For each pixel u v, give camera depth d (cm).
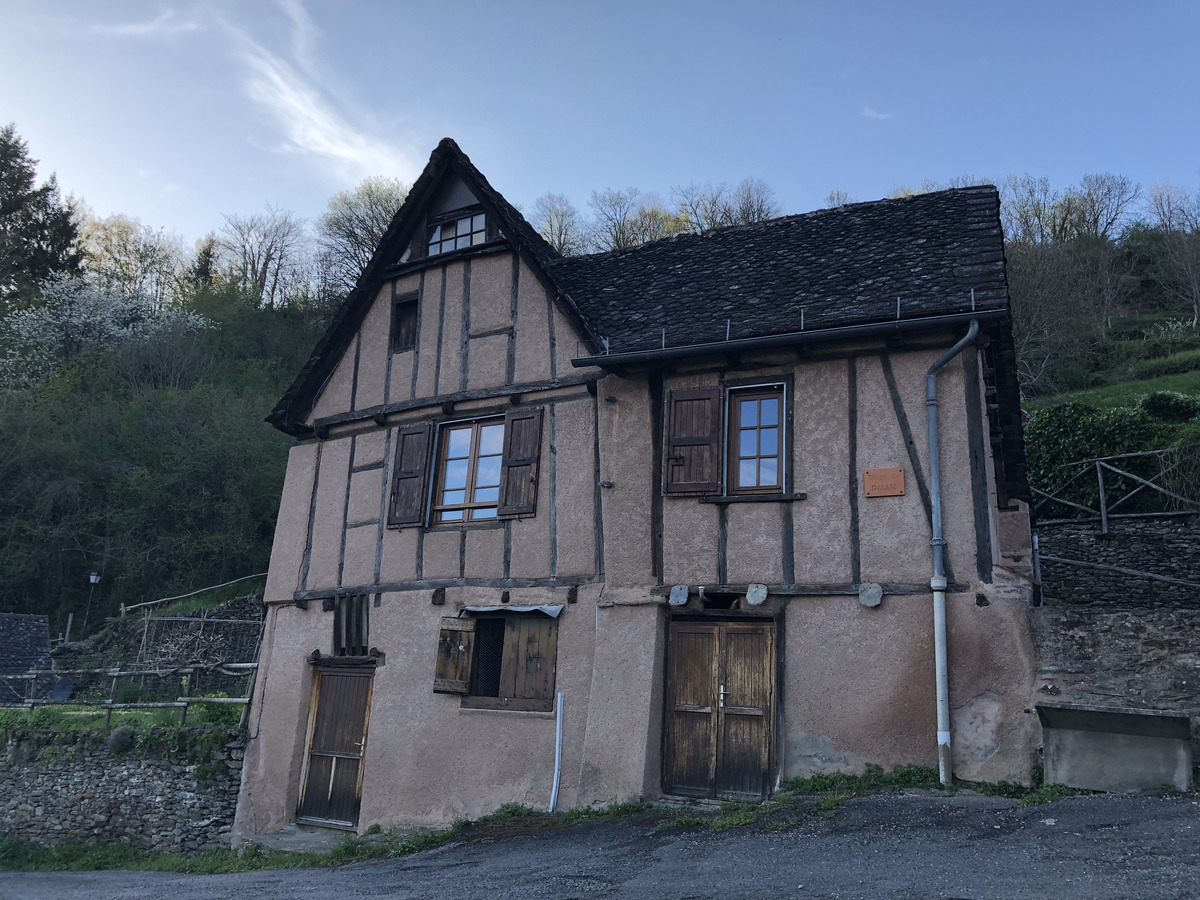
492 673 1013
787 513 882
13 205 4253
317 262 4953
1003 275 868
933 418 838
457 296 1155
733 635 896
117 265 4681
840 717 813
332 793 1077
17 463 2706
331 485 1195
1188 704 698
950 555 810
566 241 4419
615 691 909
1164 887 471
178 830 1145
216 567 2658
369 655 1085
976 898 486
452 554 1064
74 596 2597
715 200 4312
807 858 611
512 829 876
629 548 945
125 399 3212
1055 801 670
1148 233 3841
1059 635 758
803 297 959
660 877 618
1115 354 2970
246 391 3353
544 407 1052
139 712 1423
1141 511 1586
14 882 991
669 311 1034
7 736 1328
